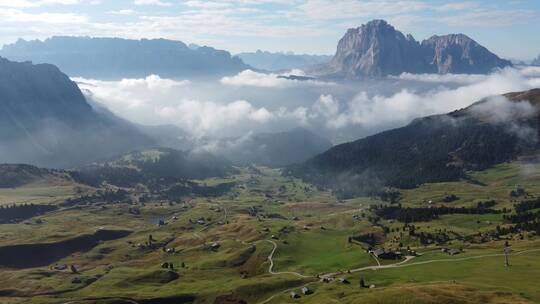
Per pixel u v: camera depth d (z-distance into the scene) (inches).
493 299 7849.4
